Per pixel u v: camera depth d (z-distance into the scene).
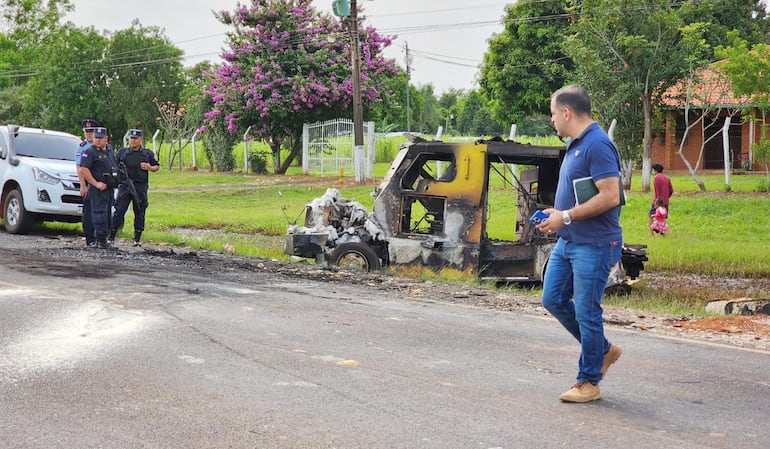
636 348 7.44
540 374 6.41
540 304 9.99
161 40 56.91
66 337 7.24
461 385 6.05
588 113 5.56
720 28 44.72
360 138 33.12
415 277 12.47
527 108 53.97
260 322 8.07
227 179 36.97
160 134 55.47
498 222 20.58
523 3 52.28
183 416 5.25
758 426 5.27
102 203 14.30
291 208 26.64
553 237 12.80
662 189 19.70
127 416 5.24
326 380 6.11
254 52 39.94
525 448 4.78
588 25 29.17
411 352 7.04
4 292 9.34
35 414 5.25
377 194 13.38
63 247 14.23
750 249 17.56
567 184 5.58
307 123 39.28
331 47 40.56
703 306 11.32
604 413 5.46
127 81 55.41
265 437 4.90
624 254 13.01
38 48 79.75
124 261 12.57
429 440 4.89
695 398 5.86
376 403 5.57
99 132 14.32
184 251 14.70
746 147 38.59
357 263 13.02
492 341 7.54
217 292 9.80
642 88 28.36
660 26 28.64
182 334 7.44
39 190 16.77
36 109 56.91
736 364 6.88
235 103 39.72
